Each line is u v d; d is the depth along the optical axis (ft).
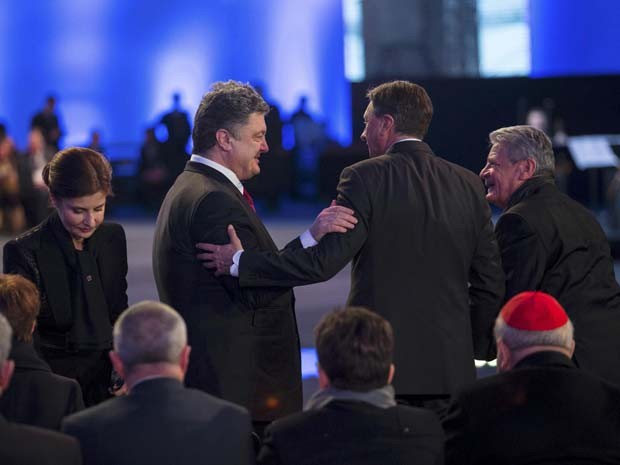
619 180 101.65
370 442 21.25
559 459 21.90
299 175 146.00
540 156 31.19
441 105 151.64
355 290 27.12
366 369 21.43
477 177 28.22
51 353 28.04
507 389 22.65
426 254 26.73
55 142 127.24
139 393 20.97
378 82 155.22
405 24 156.76
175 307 27.53
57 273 27.86
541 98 150.71
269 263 26.30
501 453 22.03
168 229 27.68
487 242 28.04
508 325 23.77
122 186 148.15
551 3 153.58
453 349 26.81
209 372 27.12
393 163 27.17
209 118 27.73
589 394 22.44
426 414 21.89
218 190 27.22
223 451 20.76
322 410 21.56
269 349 27.71
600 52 153.38
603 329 30.14
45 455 19.99
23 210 115.55
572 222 30.55
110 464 20.42
